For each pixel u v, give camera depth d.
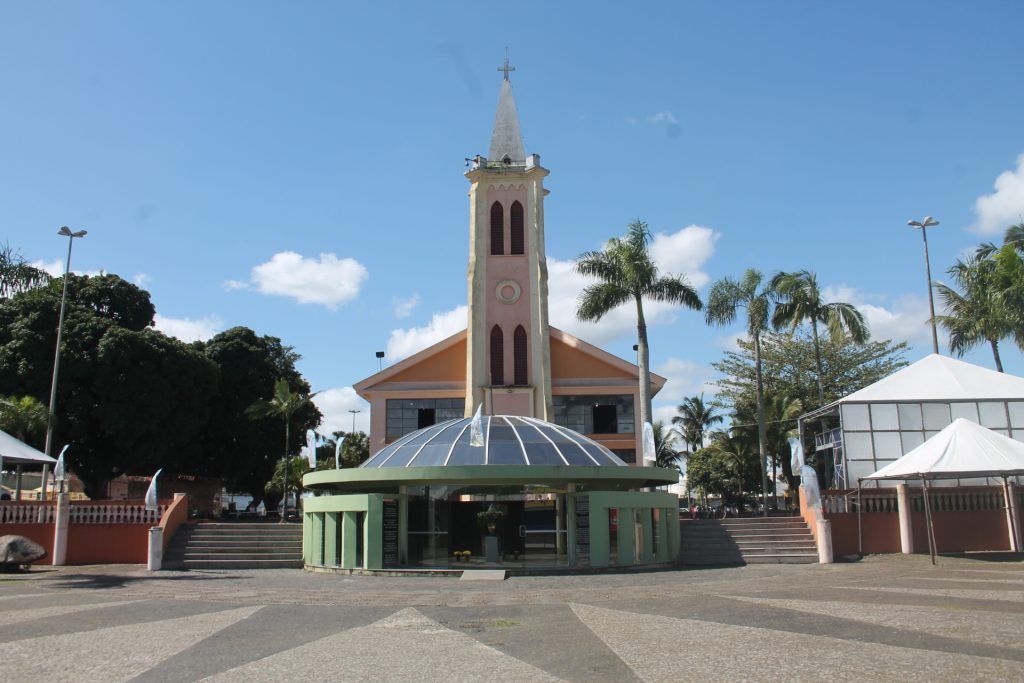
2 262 38.81
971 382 31.78
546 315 44.75
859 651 10.66
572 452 26.06
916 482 30.62
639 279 38.50
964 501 27.86
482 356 44.47
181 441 51.41
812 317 46.59
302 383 67.00
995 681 8.86
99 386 46.31
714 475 65.38
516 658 10.75
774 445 58.22
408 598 17.84
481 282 45.56
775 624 13.16
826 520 26.41
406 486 25.48
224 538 28.53
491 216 46.66
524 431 26.88
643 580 21.52
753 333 44.28
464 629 13.29
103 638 12.68
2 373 45.06
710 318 44.06
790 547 27.41
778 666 9.88
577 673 9.78
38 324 46.47
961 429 24.89
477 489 25.56
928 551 27.41
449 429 27.33
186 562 26.95
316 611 15.78
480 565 24.47
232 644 12.07
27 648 11.84
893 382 32.19
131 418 46.81
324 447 75.38
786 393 57.00
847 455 31.16
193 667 10.41
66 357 46.06
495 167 47.09
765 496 42.22
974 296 39.66
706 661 10.29
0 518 28.17
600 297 38.97
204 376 52.28
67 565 27.66
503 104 49.03
